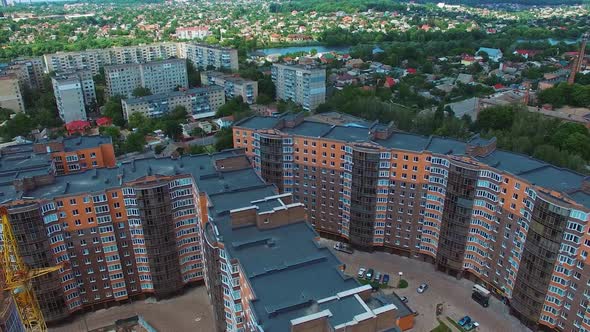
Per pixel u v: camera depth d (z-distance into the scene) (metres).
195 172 157.88
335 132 188.00
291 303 97.38
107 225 147.50
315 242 120.62
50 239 139.38
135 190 144.62
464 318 149.12
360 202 177.75
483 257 160.25
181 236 157.75
